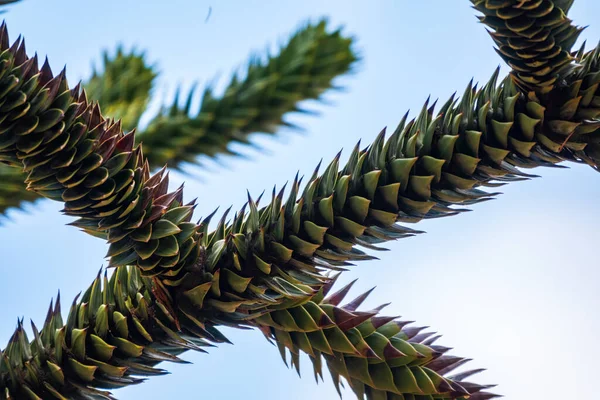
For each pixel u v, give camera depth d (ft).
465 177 6.89
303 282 6.93
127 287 6.98
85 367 6.82
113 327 6.89
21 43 6.70
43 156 6.73
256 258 6.89
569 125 6.81
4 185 8.36
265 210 6.98
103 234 6.98
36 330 6.88
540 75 6.79
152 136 9.16
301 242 6.89
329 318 7.00
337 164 6.95
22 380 6.85
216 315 6.92
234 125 9.43
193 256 6.88
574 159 6.89
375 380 7.05
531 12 6.73
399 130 6.95
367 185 6.90
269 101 9.66
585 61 6.84
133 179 6.81
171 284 6.87
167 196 6.88
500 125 6.84
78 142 6.75
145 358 6.93
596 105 6.81
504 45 6.82
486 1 6.74
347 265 6.96
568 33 6.79
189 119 9.36
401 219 6.94
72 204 6.80
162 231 6.82
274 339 7.12
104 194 6.77
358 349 7.03
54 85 6.71
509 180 6.95
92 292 6.93
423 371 7.05
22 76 6.68
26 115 6.69
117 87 9.55
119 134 6.84
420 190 6.88
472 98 6.92
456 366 7.12
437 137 6.91
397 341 7.09
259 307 6.91
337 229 6.92
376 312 7.09
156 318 6.89
